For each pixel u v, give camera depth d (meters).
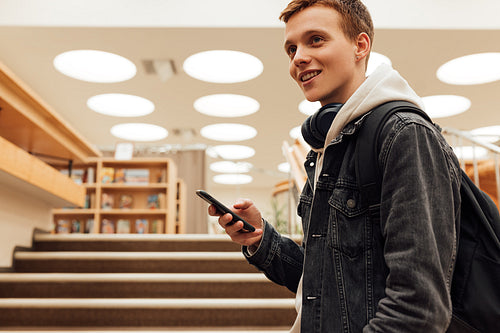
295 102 6.04
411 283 0.56
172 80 5.36
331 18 0.80
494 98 5.81
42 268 3.13
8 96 2.67
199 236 3.38
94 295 2.77
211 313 2.51
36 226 3.60
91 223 5.88
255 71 5.21
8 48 4.54
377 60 4.81
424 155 0.63
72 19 4.16
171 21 4.20
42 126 3.12
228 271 3.05
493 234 0.67
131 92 5.71
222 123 6.91
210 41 4.45
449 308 0.58
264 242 0.95
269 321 2.50
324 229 0.76
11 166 2.64
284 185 6.46
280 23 4.21
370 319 0.65
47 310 2.53
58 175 3.41
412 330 0.55
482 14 4.21
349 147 0.74
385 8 4.26
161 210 5.95
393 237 0.60
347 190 0.72
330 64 0.79
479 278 0.66
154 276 2.78
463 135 3.07
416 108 0.69
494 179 3.33
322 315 0.70
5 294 2.79
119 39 4.39
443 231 0.60
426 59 4.77
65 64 5.04
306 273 0.75
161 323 2.50
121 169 6.41
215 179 11.11
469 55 4.82
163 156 8.27
